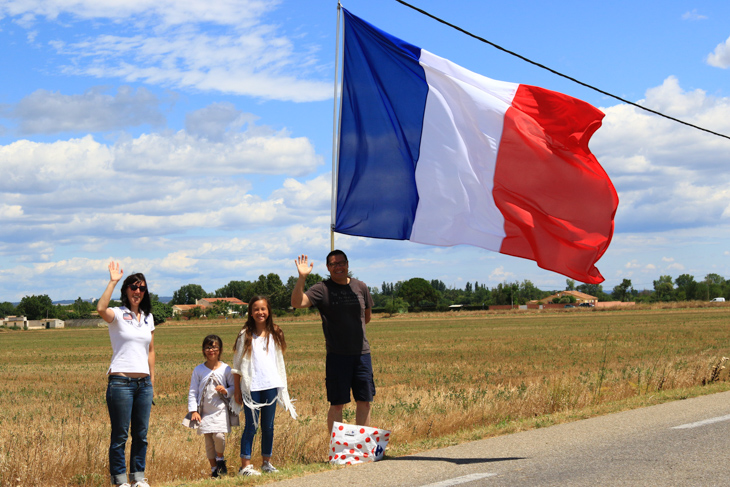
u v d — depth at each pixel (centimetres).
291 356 3594
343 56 874
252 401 730
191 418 789
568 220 856
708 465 633
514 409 1122
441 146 868
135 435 677
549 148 847
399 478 629
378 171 869
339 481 626
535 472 629
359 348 795
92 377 2798
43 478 781
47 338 7981
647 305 12162
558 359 2788
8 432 1163
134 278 679
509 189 856
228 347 4988
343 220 859
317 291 784
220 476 748
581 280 862
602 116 841
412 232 871
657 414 942
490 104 853
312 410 1439
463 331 6056
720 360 1503
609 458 676
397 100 873
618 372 1844
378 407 1321
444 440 850
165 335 7581
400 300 14288
